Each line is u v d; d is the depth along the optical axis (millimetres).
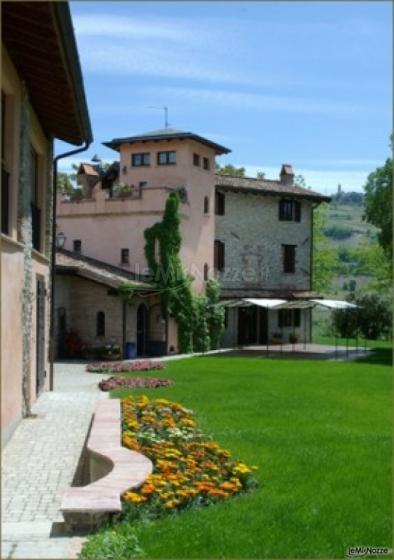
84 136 14859
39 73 11039
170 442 9648
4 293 9922
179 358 29094
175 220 31062
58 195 33594
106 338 28844
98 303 29016
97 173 35344
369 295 46312
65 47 9047
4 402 10312
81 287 29266
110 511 6535
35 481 8758
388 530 7031
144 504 7086
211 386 19000
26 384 12969
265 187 39312
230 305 33750
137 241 31578
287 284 40656
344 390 18531
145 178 33531
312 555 6297
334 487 8594
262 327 39406
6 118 10898
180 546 6223
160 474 7887
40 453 10219
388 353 32625
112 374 22531
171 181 33000
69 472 9211
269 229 39812
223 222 37562
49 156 15930
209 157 34938
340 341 42531
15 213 11039
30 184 13117
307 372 23250
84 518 6480
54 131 15594
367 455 10414
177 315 31234
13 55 10398
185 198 32438
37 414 13219
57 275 28406
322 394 17672
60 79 10938
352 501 7980
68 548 5965
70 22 8484
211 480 8281
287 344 39188
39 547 5988
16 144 11078
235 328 37531
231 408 15039
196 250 33562
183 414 12461
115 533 6227
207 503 7656
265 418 13781
